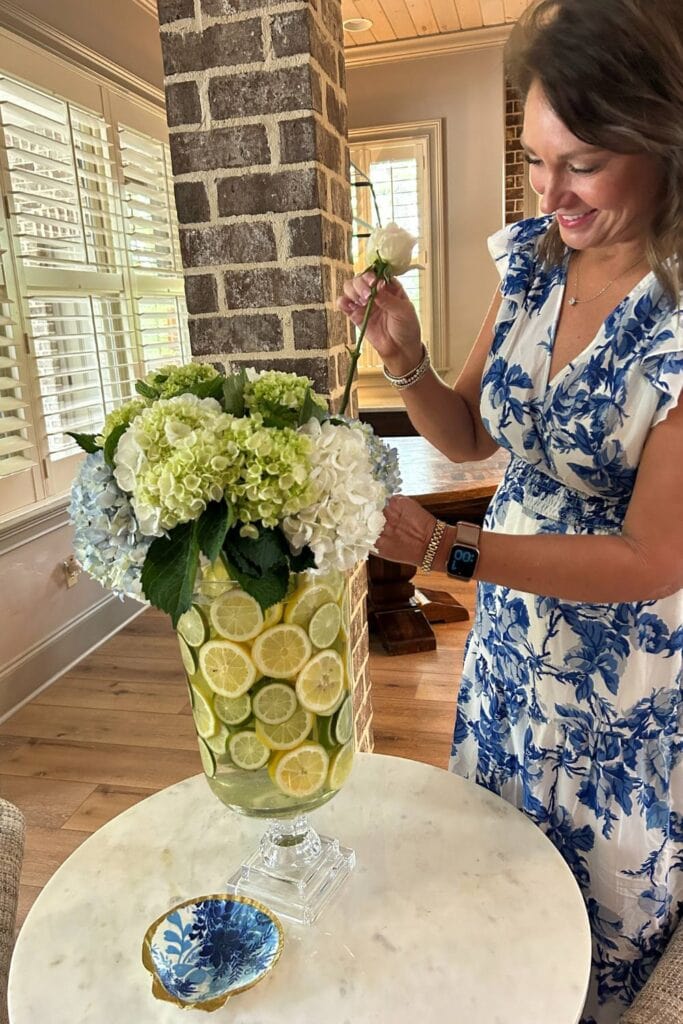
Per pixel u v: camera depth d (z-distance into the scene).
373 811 0.96
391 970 0.73
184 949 0.75
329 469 0.65
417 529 0.83
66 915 0.82
